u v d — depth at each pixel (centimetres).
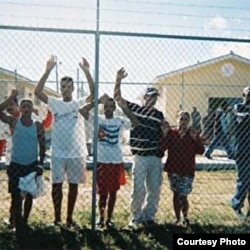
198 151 678
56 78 669
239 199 721
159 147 660
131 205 666
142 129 652
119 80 648
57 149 635
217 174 1187
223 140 848
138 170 656
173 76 1169
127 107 646
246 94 711
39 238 603
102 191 654
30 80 693
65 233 622
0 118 613
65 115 634
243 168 716
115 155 654
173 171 673
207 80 1845
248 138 712
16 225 600
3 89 919
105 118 654
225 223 705
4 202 813
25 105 600
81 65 632
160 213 752
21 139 598
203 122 1032
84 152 650
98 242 600
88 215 718
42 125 615
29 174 598
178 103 1133
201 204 841
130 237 620
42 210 751
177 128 676
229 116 783
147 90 655
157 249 585
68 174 645
